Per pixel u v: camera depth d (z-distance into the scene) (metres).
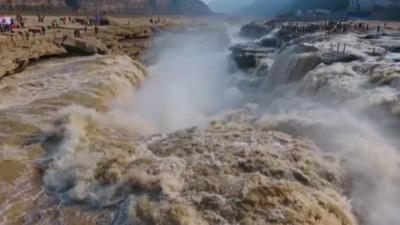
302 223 10.45
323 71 22.22
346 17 87.06
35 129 16.53
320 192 11.76
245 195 11.41
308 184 12.14
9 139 15.54
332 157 13.59
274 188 11.68
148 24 70.06
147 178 12.36
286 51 29.64
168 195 11.62
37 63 31.58
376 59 23.39
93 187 12.54
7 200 12.04
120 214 11.25
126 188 12.23
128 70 29.95
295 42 34.66
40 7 139.38
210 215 10.76
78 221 11.13
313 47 28.20
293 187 11.80
